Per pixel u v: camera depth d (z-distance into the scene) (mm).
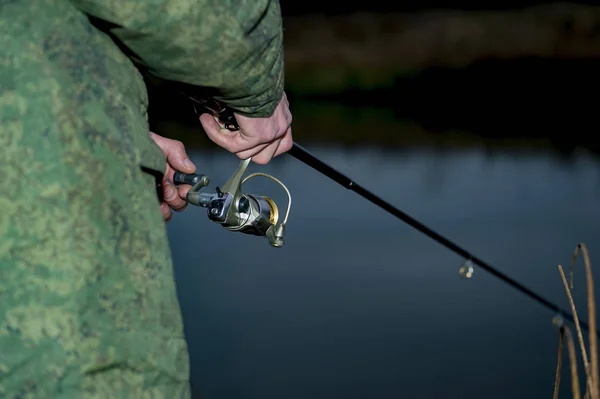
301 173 10156
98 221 1196
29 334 1146
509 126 14609
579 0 21047
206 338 5273
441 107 16719
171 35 1257
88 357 1161
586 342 4918
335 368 4910
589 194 9609
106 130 1227
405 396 4605
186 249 7074
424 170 11219
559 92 16938
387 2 21547
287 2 22594
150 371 1220
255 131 1577
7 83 1185
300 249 7145
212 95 1445
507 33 20047
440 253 7047
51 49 1210
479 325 5512
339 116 16344
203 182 1899
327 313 5664
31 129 1178
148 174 1295
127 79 1296
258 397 4547
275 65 1410
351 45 21156
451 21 21578
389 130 14875
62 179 1175
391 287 6211
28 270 1154
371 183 10328
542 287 6168
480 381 4770
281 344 5211
